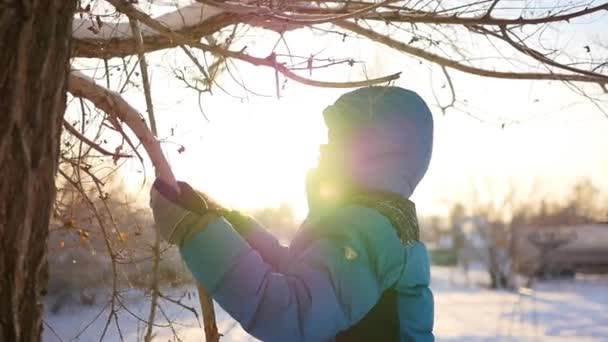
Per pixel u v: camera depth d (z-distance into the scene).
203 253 1.58
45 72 1.52
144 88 2.27
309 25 2.52
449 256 47.34
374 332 1.74
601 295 29.58
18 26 1.47
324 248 1.64
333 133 1.94
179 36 2.12
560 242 35.44
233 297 1.56
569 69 2.77
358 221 1.69
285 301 1.56
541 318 20.56
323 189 1.91
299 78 2.03
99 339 2.41
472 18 2.75
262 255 2.02
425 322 1.85
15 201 1.50
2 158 1.48
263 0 2.43
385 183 1.87
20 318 1.53
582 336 17.06
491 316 20.98
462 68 2.88
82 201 2.64
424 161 1.95
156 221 1.65
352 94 1.97
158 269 2.41
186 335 2.36
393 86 1.99
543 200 39.47
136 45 2.33
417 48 2.87
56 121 1.58
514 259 35.62
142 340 2.46
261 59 2.11
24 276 1.53
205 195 1.74
